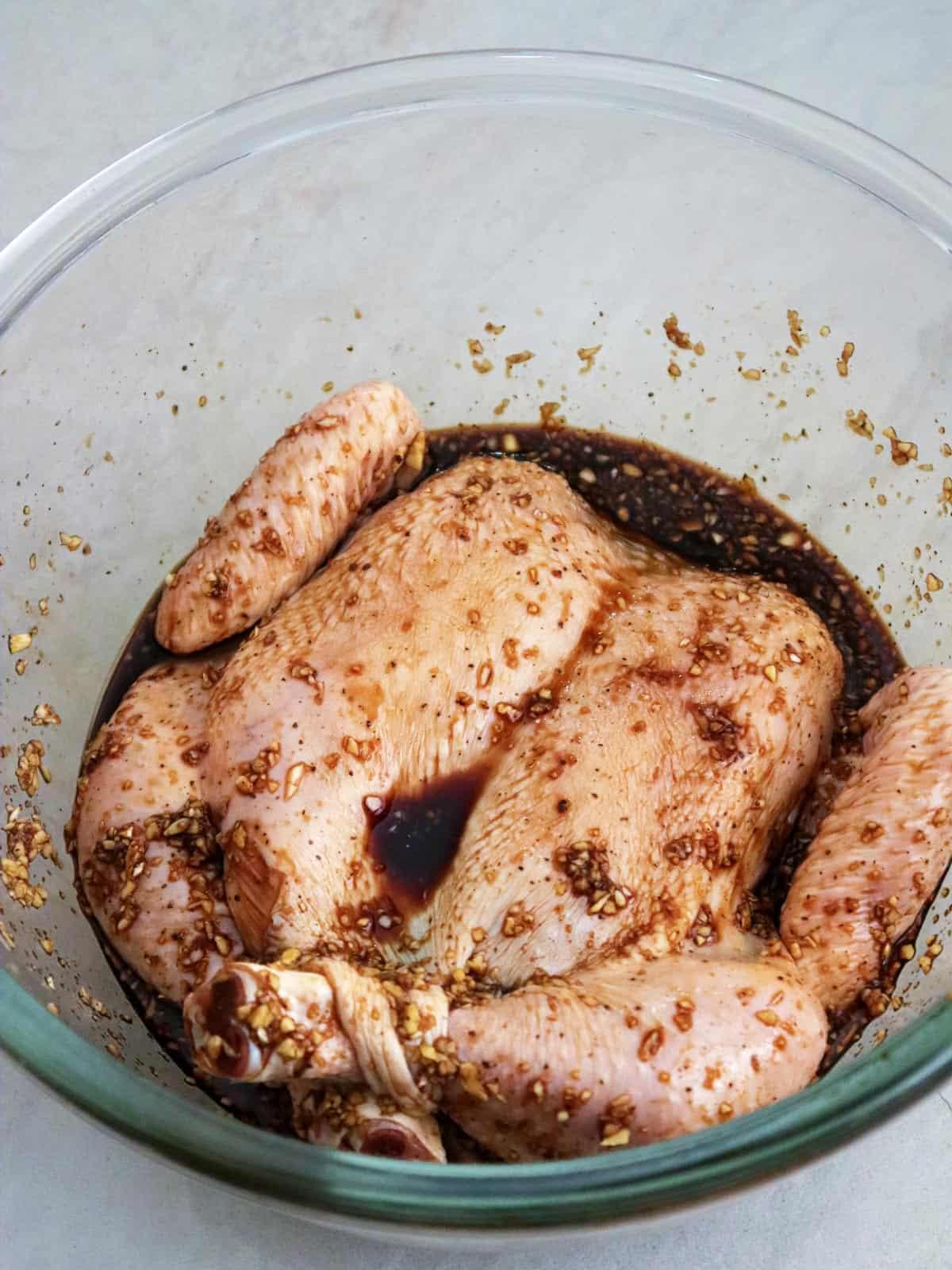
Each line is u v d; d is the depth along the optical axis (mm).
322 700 368
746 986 343
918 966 377
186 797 376
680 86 446
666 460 476
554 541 400
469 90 451
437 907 370
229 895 365
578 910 357
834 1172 413
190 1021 333
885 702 393
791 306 468
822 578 455
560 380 497
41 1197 413
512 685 377
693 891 366
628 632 390
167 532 471
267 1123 371
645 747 371
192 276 459
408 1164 300
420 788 373
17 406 430
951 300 434
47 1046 319
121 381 458
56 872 402
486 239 483
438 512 398
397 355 501
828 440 471
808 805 399
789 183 450
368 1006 333
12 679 421
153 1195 413
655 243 478
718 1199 299
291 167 456
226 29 585
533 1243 340
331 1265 405
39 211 545
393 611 381
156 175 441
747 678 381
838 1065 370
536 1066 330
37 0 590
